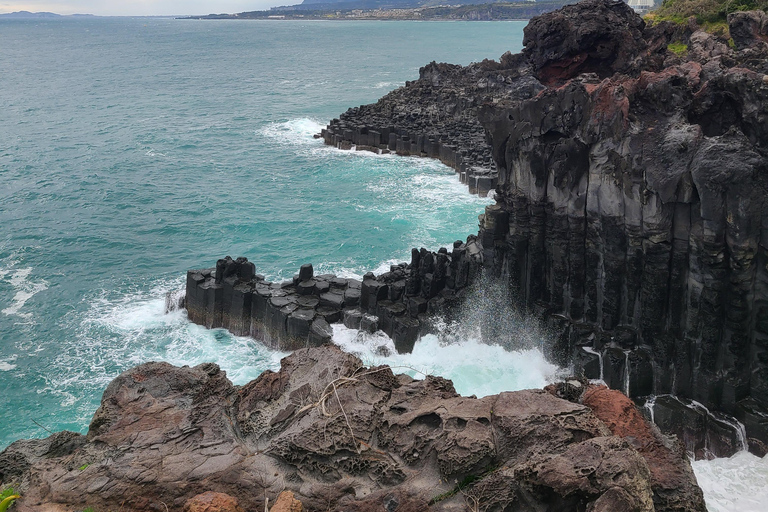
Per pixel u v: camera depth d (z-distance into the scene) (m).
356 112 100.44
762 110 29.61
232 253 55.06
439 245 55.56
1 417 34.00
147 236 58.66
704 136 30.47
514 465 13.88
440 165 79.56
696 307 31.06
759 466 29.06
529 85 77.38
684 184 29.72
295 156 87.06
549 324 36.44
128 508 14.27
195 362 39.00
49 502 14.38
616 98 31.73
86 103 132.25
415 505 13.59
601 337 34.47
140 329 42.72
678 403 31.80
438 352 38.47
